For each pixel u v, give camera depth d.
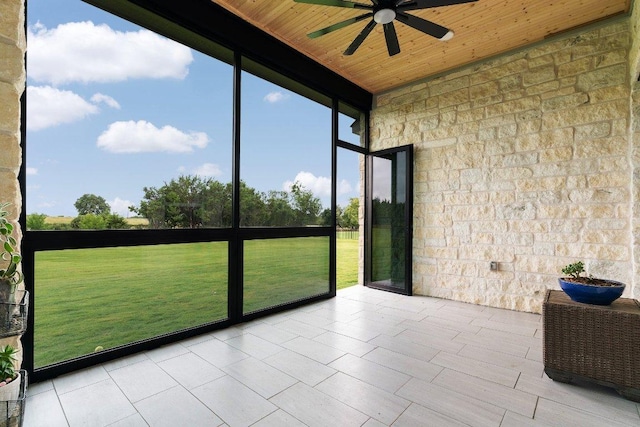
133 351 2.44
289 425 1.61
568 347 2.02
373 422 1.64
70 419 1.65
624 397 1.86
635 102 2.85
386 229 4.77
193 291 2.89
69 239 2.18
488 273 3.76
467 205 3.94
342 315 3.46
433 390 1.95
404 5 2.20
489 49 3.62
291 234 3.79
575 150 3.21
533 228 3.45
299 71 3.78
